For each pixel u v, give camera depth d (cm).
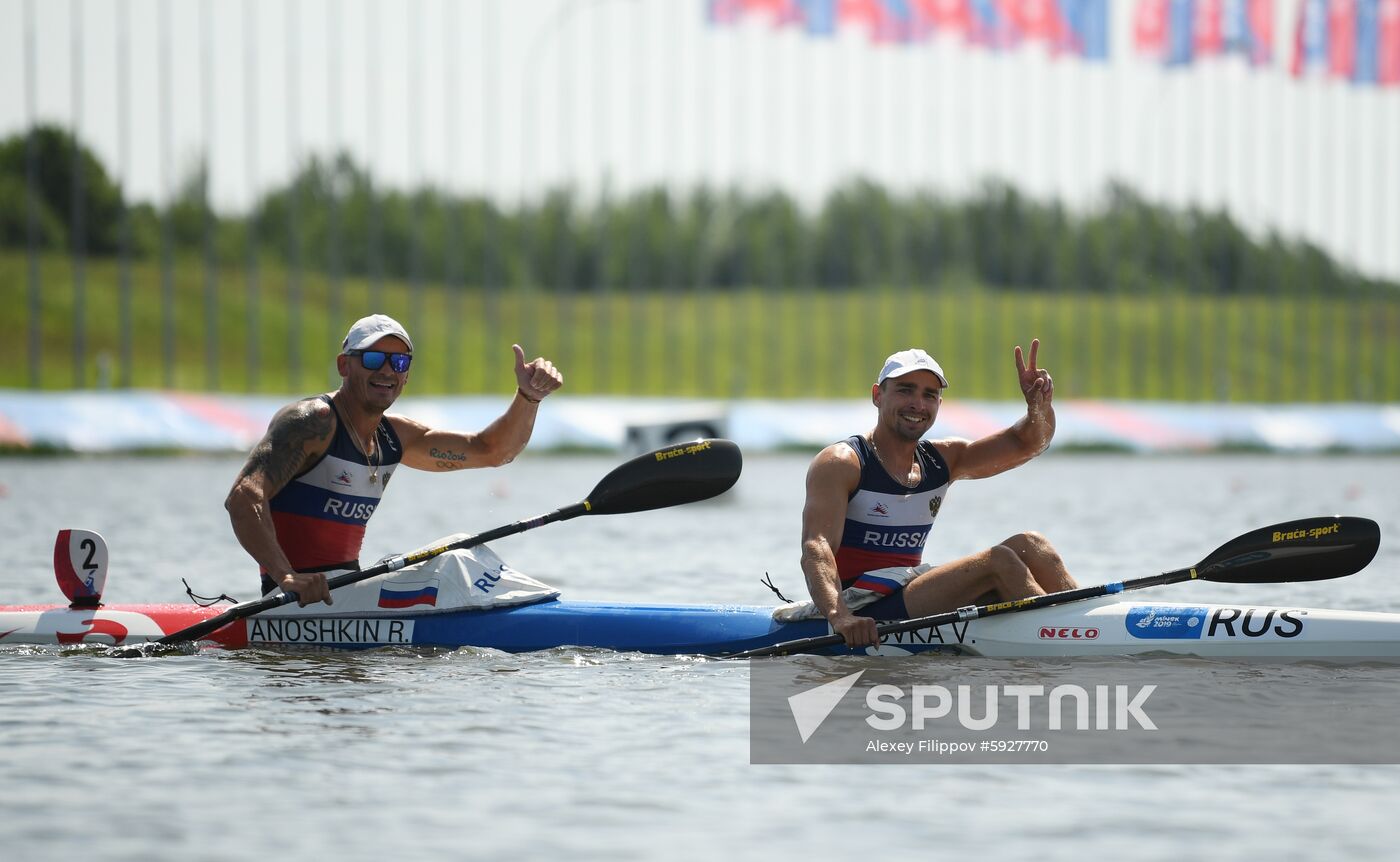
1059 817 2211
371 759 2488
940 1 16388
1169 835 2131
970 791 2342
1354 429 16175
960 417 14475
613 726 2728
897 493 3403
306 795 2288
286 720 2762
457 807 2233
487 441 3597
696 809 2234
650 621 3516
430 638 3553
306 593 3331
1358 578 5053
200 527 6988
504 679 3161
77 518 7362
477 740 2616
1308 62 17488
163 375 19575
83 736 2634
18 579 5012
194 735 2645
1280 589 4772
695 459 3800
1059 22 16588
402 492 9744
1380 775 2428
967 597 3381
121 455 12712
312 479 3484
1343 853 2053
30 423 12575
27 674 3228
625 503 3762
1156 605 3450
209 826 2141
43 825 2142
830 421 14925
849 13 16350
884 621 3328
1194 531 7144
